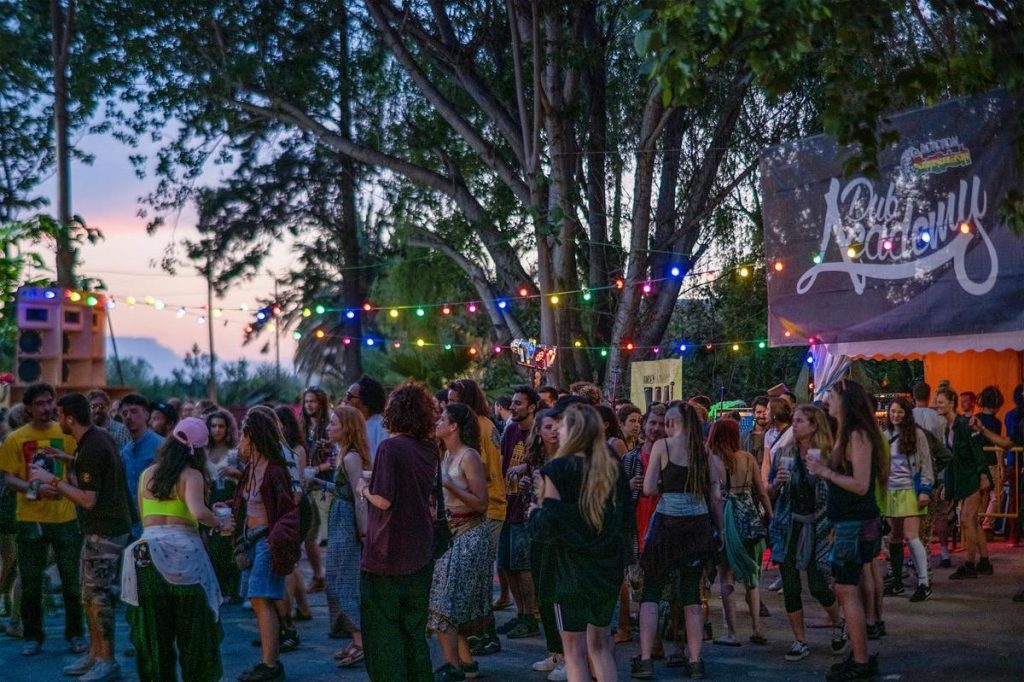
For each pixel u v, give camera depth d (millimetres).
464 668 8055
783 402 10328
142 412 10156
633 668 7949
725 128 19562
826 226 11438
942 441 11508
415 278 27469
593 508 6387
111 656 8258
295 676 8273
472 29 20547
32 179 22422
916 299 10742
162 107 21375
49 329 14375
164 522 6957
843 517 7527
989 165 10242
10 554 10352
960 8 8234
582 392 10234
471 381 8766
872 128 8648
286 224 27172
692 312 25109
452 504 7859
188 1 20078
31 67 21359
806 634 9523
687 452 7969
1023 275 10078
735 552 8922
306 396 12070
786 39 7676
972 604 10531
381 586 6680
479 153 20156
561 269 19047
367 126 23234
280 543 7855
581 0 18031
